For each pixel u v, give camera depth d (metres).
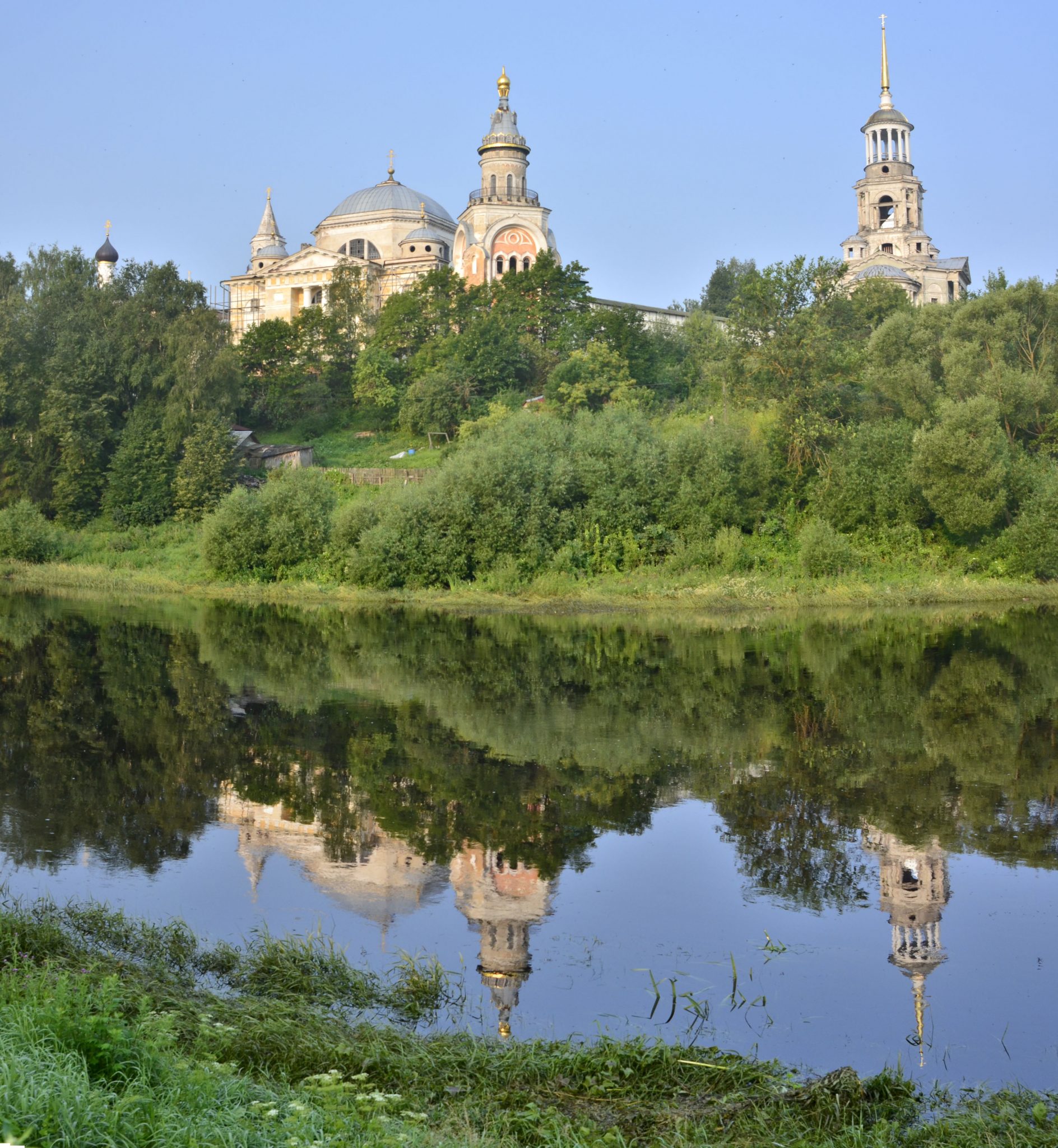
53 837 15.50
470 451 53.91
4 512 63.09
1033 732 21.78
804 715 23.41
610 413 56.41
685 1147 7.67
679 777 18.66
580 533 50.56
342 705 24.70
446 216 110.75
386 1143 6.68
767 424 56.56
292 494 55.19
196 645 34.44
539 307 87.12
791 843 15.41
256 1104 7.00
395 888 13.65
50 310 72.12
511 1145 7.37
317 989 10.68
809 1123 8.23
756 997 10.75
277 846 15.25
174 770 19.14
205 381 70.50
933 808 16.91
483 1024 10.15
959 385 54.19
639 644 34.34
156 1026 7.88
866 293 84.38
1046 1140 7.92
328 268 101.81
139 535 64.94
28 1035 7.21
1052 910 12.98
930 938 12.16
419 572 49.72
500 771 19.09
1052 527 48.31
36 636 36.22
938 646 33.22
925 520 52.19
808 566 48.44
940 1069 9.41
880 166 105.50
